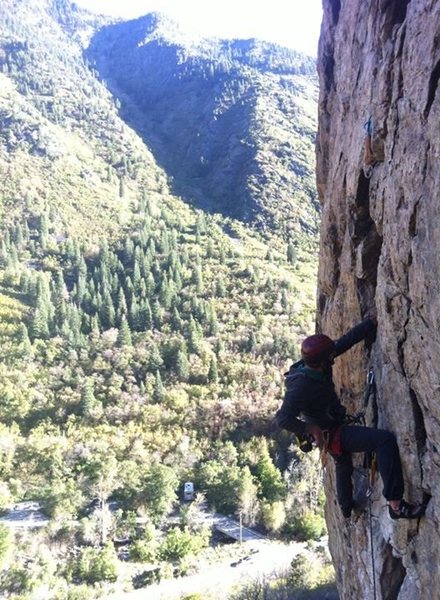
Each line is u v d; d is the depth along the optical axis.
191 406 57.56
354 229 6.09
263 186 141.50
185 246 107.75
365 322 5.62
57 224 112.75
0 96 152.25
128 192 140.00
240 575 36.91
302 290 90.00
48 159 137.25
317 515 44.84
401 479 4.72
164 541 42.22
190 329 72.56
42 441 51.12
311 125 172.12
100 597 34.84
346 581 7.16
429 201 4.00
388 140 4.91
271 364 65.25
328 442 4.99
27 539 40.69
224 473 48.19
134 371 65.44
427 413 4.34
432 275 3.98
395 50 4.87
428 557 4.50
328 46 8.00
